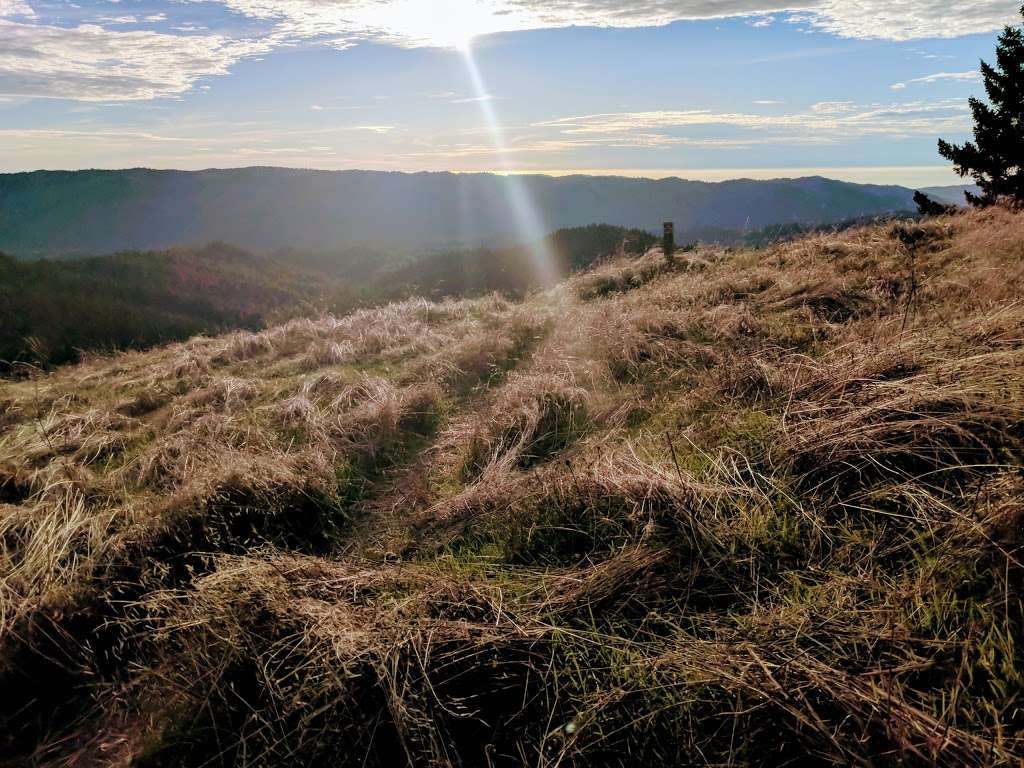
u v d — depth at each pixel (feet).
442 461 13.61
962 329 11.37
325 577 8.57
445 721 6.17
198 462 13.48
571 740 5.67
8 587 8.64
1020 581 5.84
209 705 6.83
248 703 6.70
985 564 6.27
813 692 5.51
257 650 7.26
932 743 4.73
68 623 8.34
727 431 10.48
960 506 7.11
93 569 9.32
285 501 11.41
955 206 33.19
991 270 15.94
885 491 7.74
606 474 9.78
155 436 17.33
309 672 6.77
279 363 24.68
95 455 16.14
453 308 31.99
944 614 5.91
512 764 5.84
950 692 5.22
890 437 8.67
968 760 4.66
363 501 12.41
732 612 6.80
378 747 6.12
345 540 10.93
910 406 8.91
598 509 9.14
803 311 17.54
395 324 28.40
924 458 7.96
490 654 6.72
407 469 13.67
